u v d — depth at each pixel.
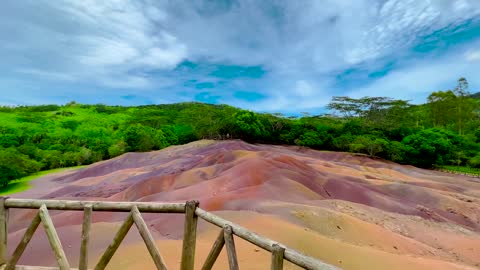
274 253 3.05
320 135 61.16
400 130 59.59
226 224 3.65
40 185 39.28
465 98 70.56
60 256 4.22
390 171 40.81
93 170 45.28
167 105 154.88
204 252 8.08
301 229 11.22
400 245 14.14
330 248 9.66
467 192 30.75
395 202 24.12
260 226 10.91
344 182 26.42
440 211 23.69
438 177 39.53
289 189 21.38
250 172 24.23
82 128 88.69
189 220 4.02
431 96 72.69
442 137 50.31
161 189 25.48
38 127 85.88
